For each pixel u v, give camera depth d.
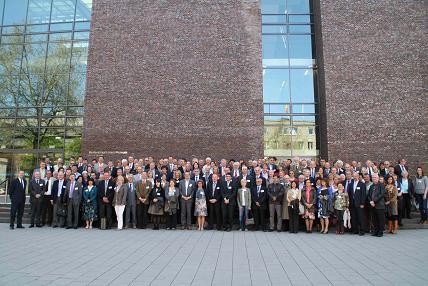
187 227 13.31
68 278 6.44
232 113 19.14
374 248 9.55
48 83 21.36
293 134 19.80
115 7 20.69
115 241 10.45
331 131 18.45
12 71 21.78
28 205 16.77
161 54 19.98
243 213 13.11
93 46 20.48
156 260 7.92
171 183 13.29
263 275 6.68
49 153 20.64
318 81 20.05
